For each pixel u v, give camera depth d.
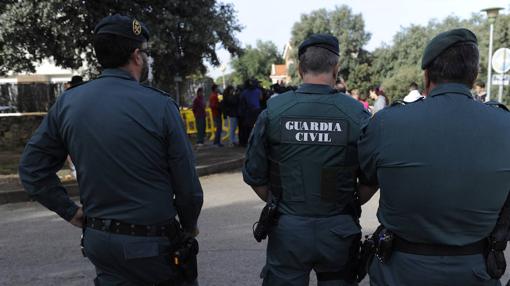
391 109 1.84
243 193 7.20
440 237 1.71
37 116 13.20
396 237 1.82
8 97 14.05
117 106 1.96
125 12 10.38
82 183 2.04
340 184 2.31
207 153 11.09
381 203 1.89
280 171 2.36
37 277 4.01
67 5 9.16
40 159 2.07
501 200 1.71
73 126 1.99
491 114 1.73
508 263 4.08
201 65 14.23
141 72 2.15
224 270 4.10
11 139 12.92
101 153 1.96
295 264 2.36
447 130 1.69
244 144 12.37
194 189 2.12
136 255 1.97
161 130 1.99
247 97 11.64
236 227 5.38
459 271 1.71
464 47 1.76
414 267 1.75
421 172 1.69
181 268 2.12
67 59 10.78
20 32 9.18
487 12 13.39
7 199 6.86
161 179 2.04
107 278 2.08
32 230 5.41
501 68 13.37
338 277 2.42
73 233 5.25
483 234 1.72
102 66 2.11
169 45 11.62
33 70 11.25
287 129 2.32
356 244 2.36
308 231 2.31
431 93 1.81
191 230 2.25
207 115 14.81
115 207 2.00
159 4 11.10
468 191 1.67
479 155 1.67
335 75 2.44
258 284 3.80
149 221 2.00
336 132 2.29
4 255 4.56
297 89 2.41
